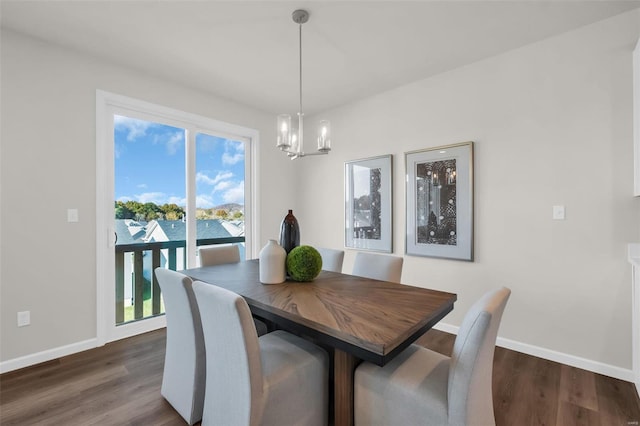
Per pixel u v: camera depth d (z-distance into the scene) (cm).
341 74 290
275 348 151
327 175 391
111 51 247
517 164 244
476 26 215
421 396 118
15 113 219
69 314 241
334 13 200
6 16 201
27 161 223
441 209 285
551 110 229
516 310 245
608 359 207
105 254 262
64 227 239
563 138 224
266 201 397
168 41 234
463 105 273
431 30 220
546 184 231
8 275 216
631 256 197
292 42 236
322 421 149
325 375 150
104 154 261
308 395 141
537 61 235
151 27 216
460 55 255
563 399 180
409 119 311
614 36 204
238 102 362
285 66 274
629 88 200
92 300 253
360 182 352
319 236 400
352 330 117
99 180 257
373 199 339
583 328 216
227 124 352
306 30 220
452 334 279
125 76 272
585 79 215
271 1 189
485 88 261
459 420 109
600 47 210
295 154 212
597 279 211
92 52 248
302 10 197
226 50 247
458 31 221
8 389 190
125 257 284
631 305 199
